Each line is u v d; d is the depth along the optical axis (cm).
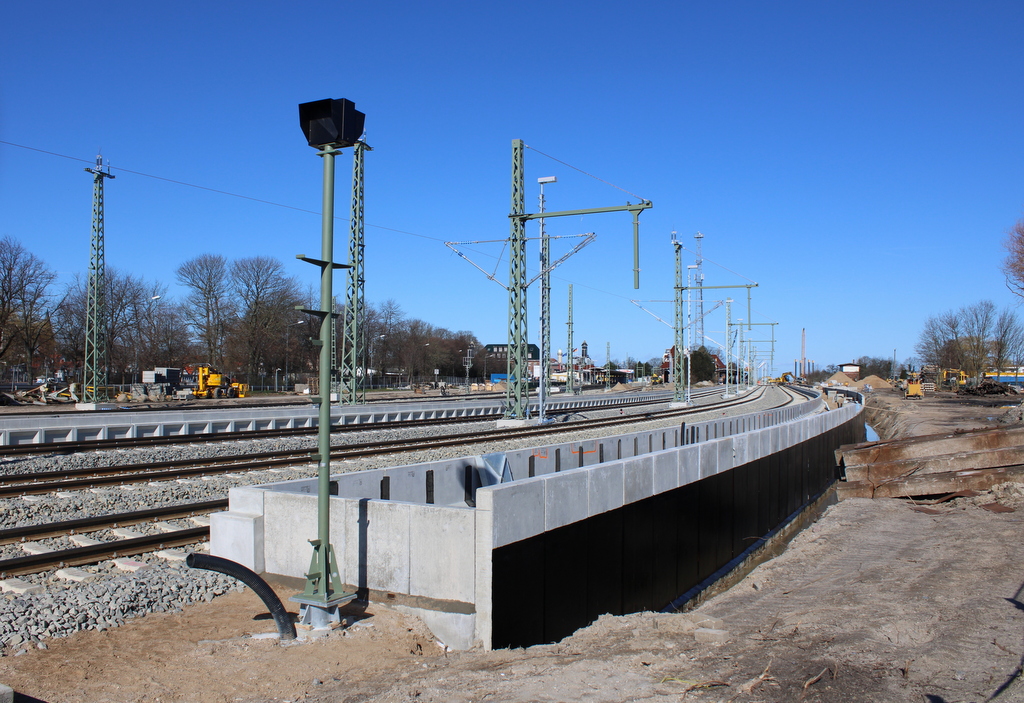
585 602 991
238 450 2247
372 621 752
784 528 2069
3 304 6341
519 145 3095
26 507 1274
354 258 4350
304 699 575
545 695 562
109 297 7706
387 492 1065
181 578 843
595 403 5869
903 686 584
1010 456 1831
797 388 11906
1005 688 579
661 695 560
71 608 734
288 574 866
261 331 8688
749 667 632
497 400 5747
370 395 8375
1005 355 9281
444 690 581
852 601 958
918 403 6800
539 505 870
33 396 5819
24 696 540
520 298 3200
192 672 623
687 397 5597
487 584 750
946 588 994
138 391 6131
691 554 1421
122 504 1345
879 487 1889
